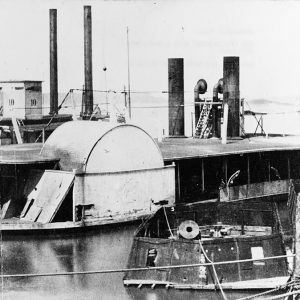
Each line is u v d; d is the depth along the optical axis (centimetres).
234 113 5812
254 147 4822
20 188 3697
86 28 6831
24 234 3369
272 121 8906
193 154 4281
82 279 2506
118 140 3706
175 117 6156
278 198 4612
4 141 6119
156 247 2369
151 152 3862
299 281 1859
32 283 2445
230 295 2256
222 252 2323
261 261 2359
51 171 3609
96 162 3603
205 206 3086
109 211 3619
